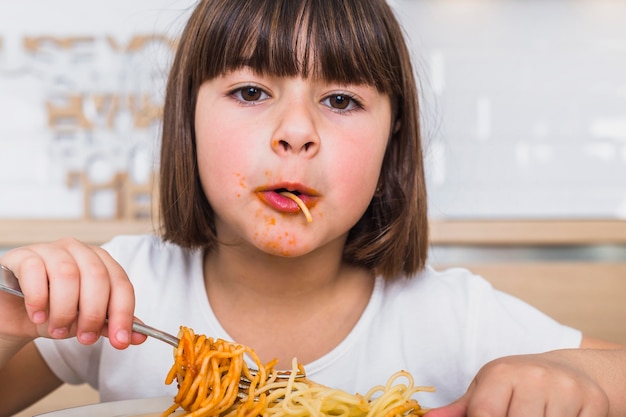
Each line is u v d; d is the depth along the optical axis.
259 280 0.56
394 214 0.60
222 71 0.49
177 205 0.58
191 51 0.54
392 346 0.58
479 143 1.35
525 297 1.20
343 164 0.48
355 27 0.50
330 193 0.48
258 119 0.48
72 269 0.42
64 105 1.32
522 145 1.36
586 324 1.21
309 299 0.57
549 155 1.37
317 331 0.57
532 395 0.40
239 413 0.42
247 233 0.48
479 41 1.35
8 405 0.57
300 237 0.48
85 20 1.31
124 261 0.63
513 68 1.35
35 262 0.42
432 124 1.07
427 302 0.61
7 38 1.31
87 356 0.60
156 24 1.30
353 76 0.49
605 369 0.45
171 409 0.43
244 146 0.48
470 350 0.59
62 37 1.31
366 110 0.50
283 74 0.48
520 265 1.21
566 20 1.36
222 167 0.48
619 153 1.37
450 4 1.34
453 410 0.40
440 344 0.59
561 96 1.36
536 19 1.35
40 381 0.59
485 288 0.62
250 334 0.57
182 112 0.56
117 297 0.42
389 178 0.59
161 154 0.60
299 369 0.47
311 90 0.49
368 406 0.44
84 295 0.41
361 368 0.57
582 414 0.40
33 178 1.32
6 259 0.43
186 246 0.59
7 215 1.32
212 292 0.59
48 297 0.42
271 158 0.47
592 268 1.22
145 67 1.29
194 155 0.56
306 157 0.47
